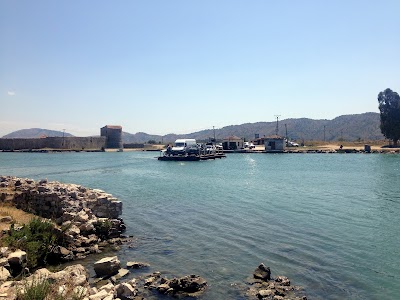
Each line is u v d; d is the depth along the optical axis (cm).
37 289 1034
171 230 2353
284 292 1405
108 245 2023
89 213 2267
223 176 6194
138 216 2791
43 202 2303
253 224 2486
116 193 4128
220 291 1430
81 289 1152
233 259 1786
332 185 4697
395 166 7619
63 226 1961
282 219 2636
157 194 4022
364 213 2834
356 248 1930
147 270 1653
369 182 4966
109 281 1481
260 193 4034
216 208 3109
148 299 1357
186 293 1412
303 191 4159
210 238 2155
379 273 1591
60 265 1683
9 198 2455
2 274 1274
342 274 1581
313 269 1641
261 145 18438
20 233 1684
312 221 2562
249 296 1385
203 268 1672
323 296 1375
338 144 17238
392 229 2319
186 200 3569
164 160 10888
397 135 14112
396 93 14350
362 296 1377
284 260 1761
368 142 17512
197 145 11950
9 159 11738
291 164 8838
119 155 15100
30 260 1575
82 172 7181
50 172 7081
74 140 18562
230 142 15662
